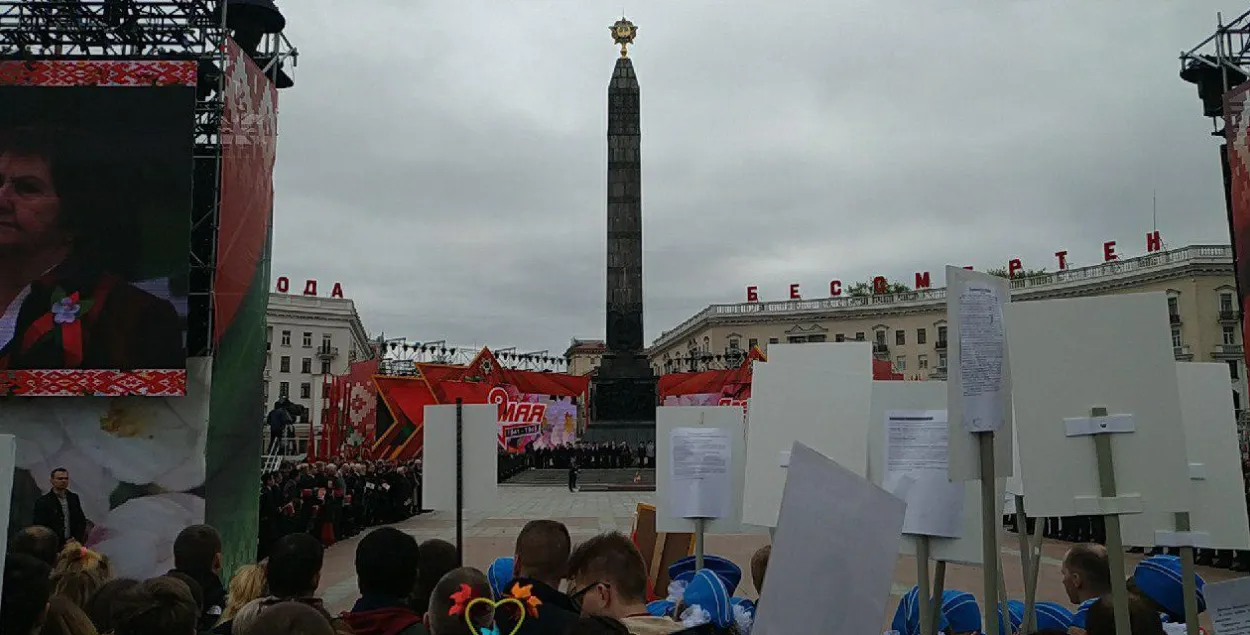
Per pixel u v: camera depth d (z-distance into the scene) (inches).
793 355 179.3
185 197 513.7
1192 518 168.9
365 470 1002.1
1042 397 131.8
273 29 620.7
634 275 2126.0
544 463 1919.3
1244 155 653.3
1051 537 844.0
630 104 2134.6
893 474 164.4
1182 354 2165.4
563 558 150.3
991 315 143.6
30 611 120.7
